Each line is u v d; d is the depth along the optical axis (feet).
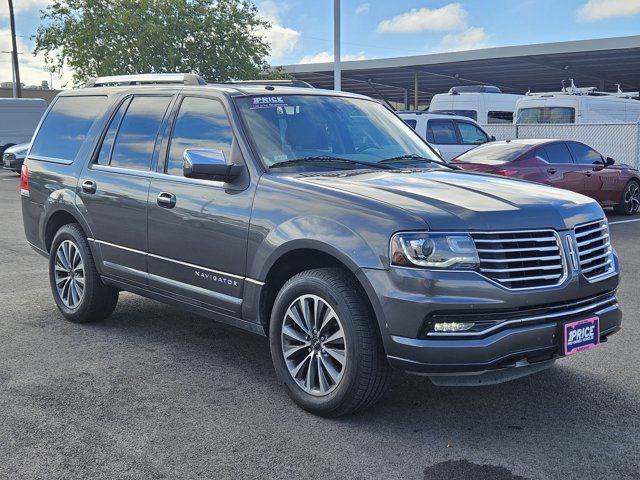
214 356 17.19
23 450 12.00
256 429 12.96
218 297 15.38
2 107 92.73
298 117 16.61
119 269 18.03
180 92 17.38
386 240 12.32
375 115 18.49
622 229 40.63
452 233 12.12
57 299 20.38
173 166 16.75
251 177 14.85
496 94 70.38
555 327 12.63
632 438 12.77
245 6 93.66
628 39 90.22
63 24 89.04
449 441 12.57
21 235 36.37
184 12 88.69
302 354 14.03
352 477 11.20
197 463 11.61
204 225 15.42
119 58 87.81
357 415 13.67
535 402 14.47
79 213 19.06
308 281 13.42
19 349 17.47
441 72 121.29
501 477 11.26
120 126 18.70
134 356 17.08
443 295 11.94
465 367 12.00
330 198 13.41
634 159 60.08
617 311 14.10
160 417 13.44
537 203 13.30
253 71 93.86
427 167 16.79
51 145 21.03
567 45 94.84
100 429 12.87
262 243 14.17
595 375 16.08
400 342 12.14
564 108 64.39
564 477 11.28
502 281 12.17
